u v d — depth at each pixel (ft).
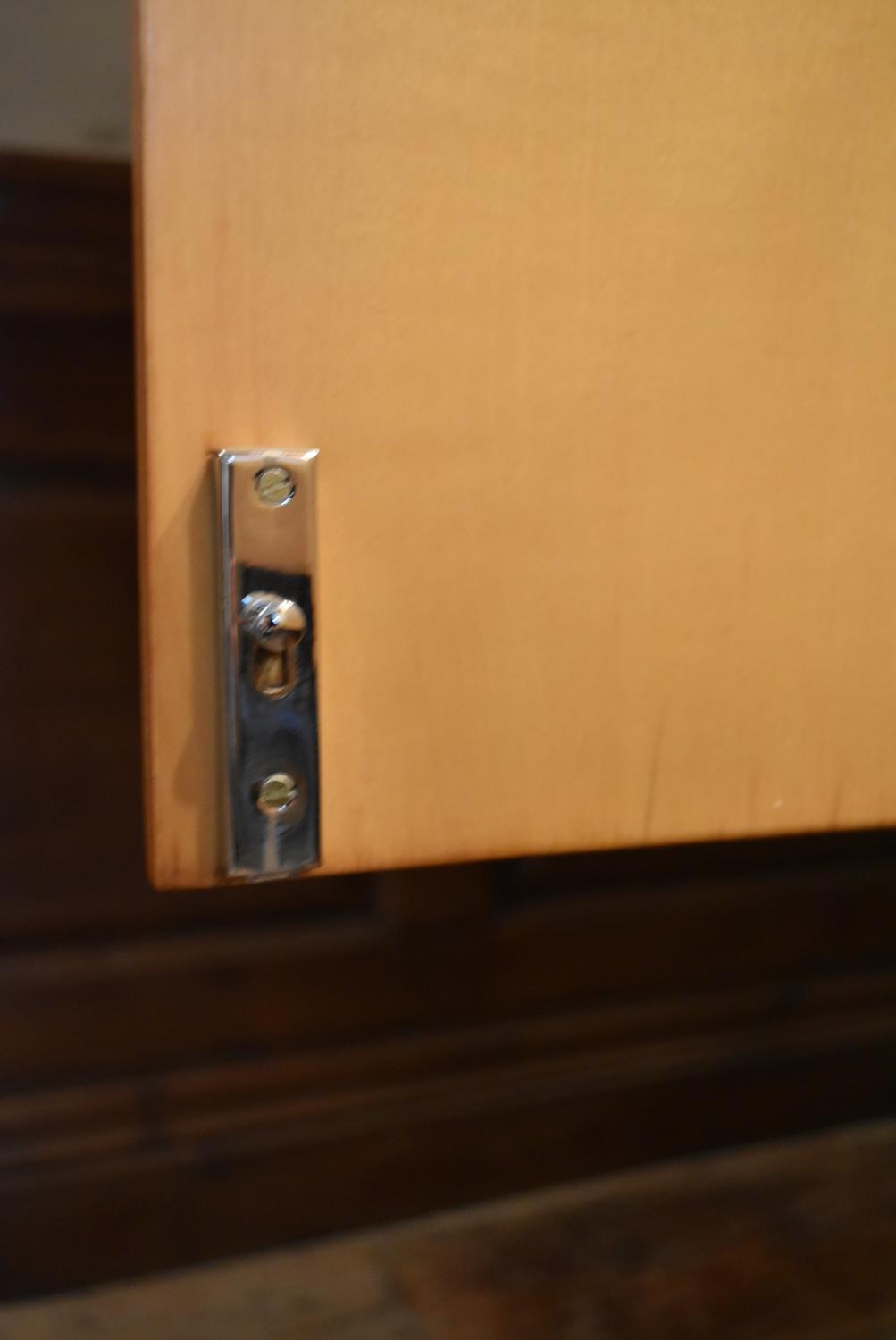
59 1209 1.96
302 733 0.78
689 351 0.86
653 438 0.85
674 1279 2.00
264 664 0.77
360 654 0.80
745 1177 2.34
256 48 0.75
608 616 0.86
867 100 0.88
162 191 0.75
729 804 0.90
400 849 0.82
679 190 0.84
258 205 0.76
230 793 0.77
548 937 2.24
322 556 0.79
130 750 1.91
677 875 2.34
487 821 0.84
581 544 0.84
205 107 0.75
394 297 0.79
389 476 0.80
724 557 0.88
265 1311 1.92
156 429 0.76
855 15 0.87
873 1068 2.54
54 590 1.84
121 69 1.77
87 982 1.94
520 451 0.82
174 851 0.77
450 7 0.79
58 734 1.87
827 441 0.89
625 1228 2.16
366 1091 2.14
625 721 0.87
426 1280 2.00
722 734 0.89
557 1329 1.86
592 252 0.83
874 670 0.92
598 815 0.87
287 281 0.77
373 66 0.78
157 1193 2.01
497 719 0.84
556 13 0.81
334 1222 2.13
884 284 0.89
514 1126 2.25
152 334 0.75
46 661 1.85
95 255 1.80
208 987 2.02
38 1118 1.94
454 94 0.79
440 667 0.82
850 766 0.93
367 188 0.78
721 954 2.38
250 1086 2.06
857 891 2.48
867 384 0.90
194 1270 2.04
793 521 0.89
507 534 0.83
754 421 0.87
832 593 0.91
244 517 0.76
